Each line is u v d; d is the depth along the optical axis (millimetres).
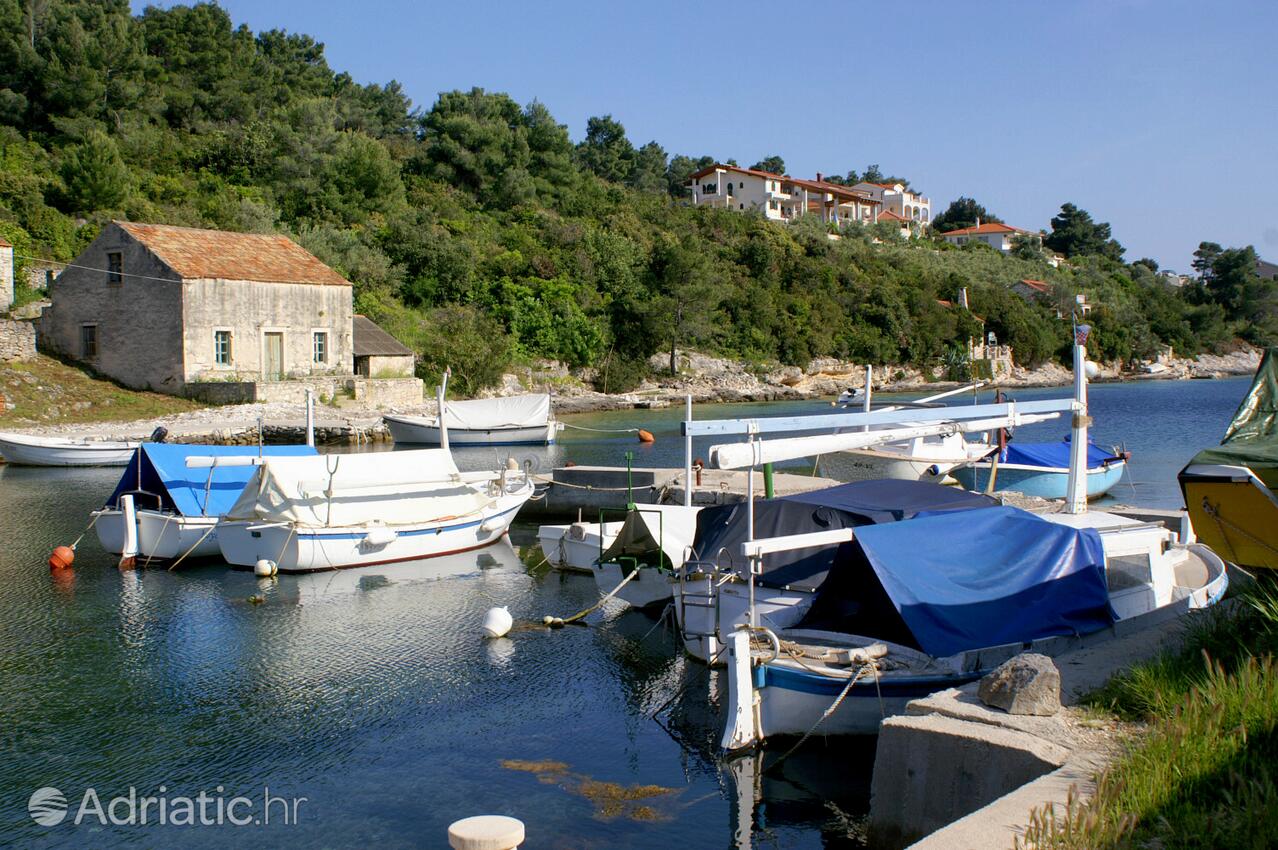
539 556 21938
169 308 43781
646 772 10789
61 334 46531
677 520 16938
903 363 88875
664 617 16094
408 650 15125
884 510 13586
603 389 69062
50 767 11016
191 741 11680
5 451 34688
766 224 96625
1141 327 112188
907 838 7539
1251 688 7312
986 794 7176
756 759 10648
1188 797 6191
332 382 47844
